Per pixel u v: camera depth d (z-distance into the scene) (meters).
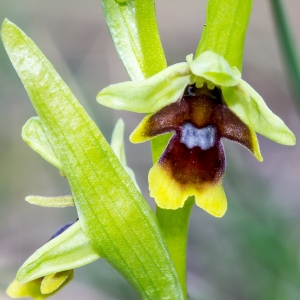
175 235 0.14
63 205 0.14
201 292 0.18
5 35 0.13
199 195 0.13
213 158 0.13
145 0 0.13
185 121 0.13
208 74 0.12
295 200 0.24
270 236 0.17
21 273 0.13
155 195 0.13
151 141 0.14
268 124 0.13
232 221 0.17
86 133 0.13
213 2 0.13
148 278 0.14
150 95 0.13
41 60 0.13
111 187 0.13
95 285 0.18
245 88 0.13
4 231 0.24
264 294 0.17
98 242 0.13
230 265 0.18
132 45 0.14
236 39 0.13
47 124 0.13
